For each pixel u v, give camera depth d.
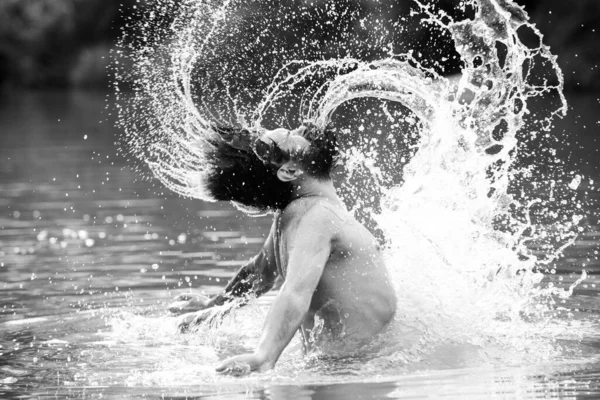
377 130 31.33
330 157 11.52
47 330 12.64
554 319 12.39
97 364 10.70
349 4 36.06
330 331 11.00
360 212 19.81
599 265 15.90
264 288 12.41
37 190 30.31
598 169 27.80
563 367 9.91
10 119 64.69
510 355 10.55
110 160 39.00
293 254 10.72
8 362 10.84
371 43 39.19
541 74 53.25
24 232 22.14
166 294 14.94
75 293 15.18
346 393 9.00
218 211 24.98
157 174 12.69
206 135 11.69
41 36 109.69
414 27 41.28
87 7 110.62
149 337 12.16
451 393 8.91
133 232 21.70
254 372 9.95
